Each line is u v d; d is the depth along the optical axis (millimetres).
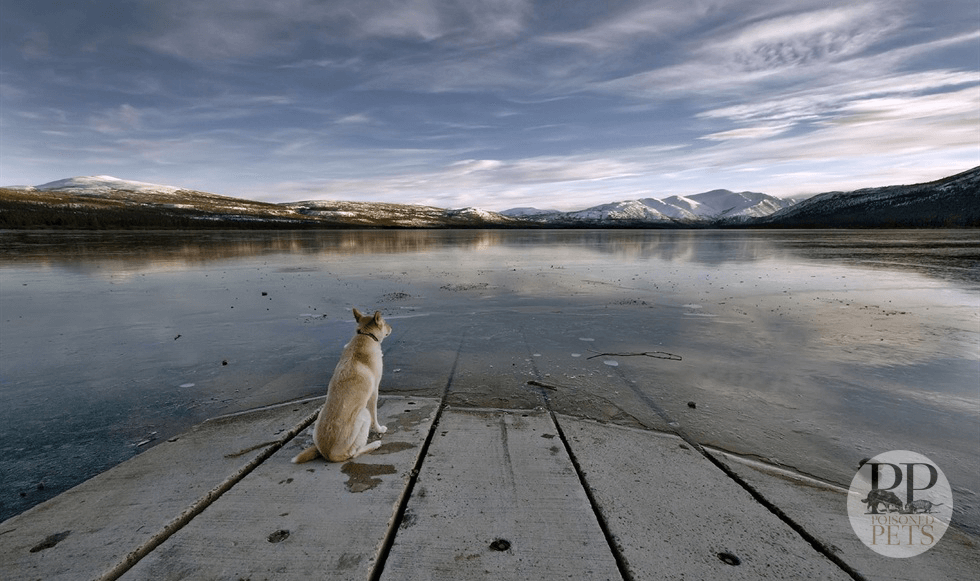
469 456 3303
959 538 2484
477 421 3969
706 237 54000
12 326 8047
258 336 7422
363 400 3340
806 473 3268
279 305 10109
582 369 5715
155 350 6586
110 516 2574
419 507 2646
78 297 11039
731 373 5562
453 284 13492
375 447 3398
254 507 2631
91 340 7137
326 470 3068
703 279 14609
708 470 3174
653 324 8234
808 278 14703
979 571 2195
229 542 2324
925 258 22188
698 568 2162
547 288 12688
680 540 2377
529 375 5496
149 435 3961
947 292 11719
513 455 3326
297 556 2213
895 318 8695
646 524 2514
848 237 50094
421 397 4605
